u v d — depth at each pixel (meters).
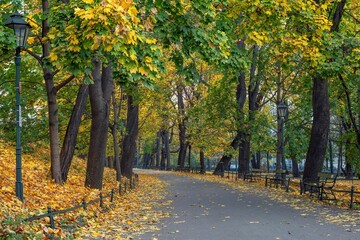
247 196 20.38
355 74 19.86
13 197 11.91
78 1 11.65
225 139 47.97
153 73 11.20
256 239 9.86
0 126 24.42
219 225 11.96
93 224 11.78
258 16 15.56
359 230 10.91
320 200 17.70
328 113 22.50
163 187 28.30
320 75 19.53
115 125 29.33
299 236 10.16
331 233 10.52
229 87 35.25
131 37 9.16
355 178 47.22
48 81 16.86
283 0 15.46
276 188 24.72
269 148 45.91
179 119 57.53
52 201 13.20
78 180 20.45
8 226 8.24
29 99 23.94
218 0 14.59
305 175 22.52
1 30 13.32
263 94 39.19
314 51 16.77
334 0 19.52
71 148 19.42
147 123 50.88
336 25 20.98
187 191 24.42
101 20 9.12
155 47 11.19
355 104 31.17
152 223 12.42
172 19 13.75
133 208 16.16
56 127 17.20
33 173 17.52
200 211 15.16
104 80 20.33
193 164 107.69
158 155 77.94
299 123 38.78
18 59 12.00
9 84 22.28
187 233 10.71
